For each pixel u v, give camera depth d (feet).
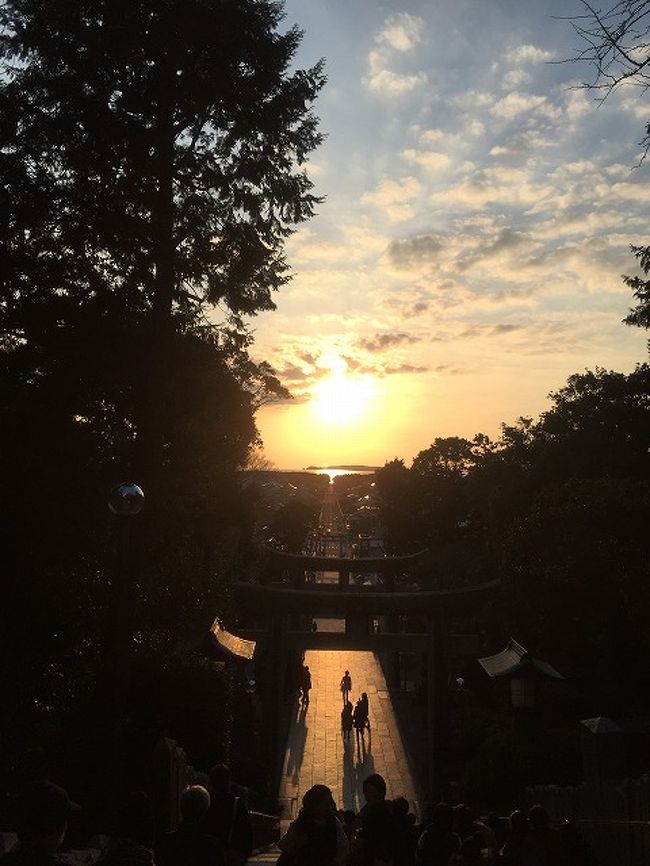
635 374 140.87
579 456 145.18
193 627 79.56
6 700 56.44
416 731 124.26
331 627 203.51
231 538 96.99
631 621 106.42
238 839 25.76
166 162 60.03
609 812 48.32
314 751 114.83
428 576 166.71
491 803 81.05
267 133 63.05
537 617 113.80
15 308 57.41
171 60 57.21
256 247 64.64
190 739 63.16
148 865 18.25
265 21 60.49
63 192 59.11
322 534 347.36
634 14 21.45
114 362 55.83
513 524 114.52
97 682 48.65
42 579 55.26
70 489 54.85
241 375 65.92
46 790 15.07
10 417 53.47
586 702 100.12
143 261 61.57
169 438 64.54
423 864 26.76
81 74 57.88
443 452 253.03
